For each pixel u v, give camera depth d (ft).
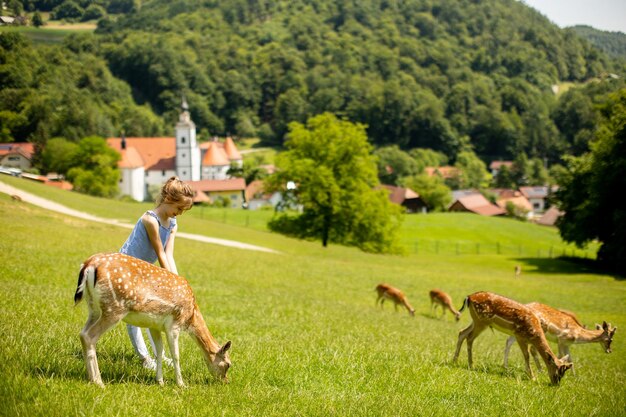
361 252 178.40
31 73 319.27
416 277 120.78
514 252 233.14
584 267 169.68
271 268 103.91
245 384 24.27
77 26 532.73
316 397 23.49
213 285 70.49
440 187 422.00
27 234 84.23
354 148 181.98
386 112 606.14
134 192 444.14
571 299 102.27
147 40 640.58
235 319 46.21
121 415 18.47
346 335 44.04
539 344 33.14
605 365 47.70
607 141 162.09
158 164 472.44
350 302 79.82
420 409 23.02
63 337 27.68
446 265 164.45
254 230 189.88
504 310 34.12
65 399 18.60
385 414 21.76
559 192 188.03
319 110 650.43
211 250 116.57
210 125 649.61
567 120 496.23
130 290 21.07
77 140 369.91
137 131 532.32
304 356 31.63
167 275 22.36
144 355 25.70
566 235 173.88
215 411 20.08
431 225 277.85
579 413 26.43
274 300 64.44
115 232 114.21
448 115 627.05
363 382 27.04
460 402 25.29
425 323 68.33
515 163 516.73
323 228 182.50
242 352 31.01
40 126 345.10
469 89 636.89
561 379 35.60
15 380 19.38
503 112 604.49
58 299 39.22
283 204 192.34
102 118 456.45
